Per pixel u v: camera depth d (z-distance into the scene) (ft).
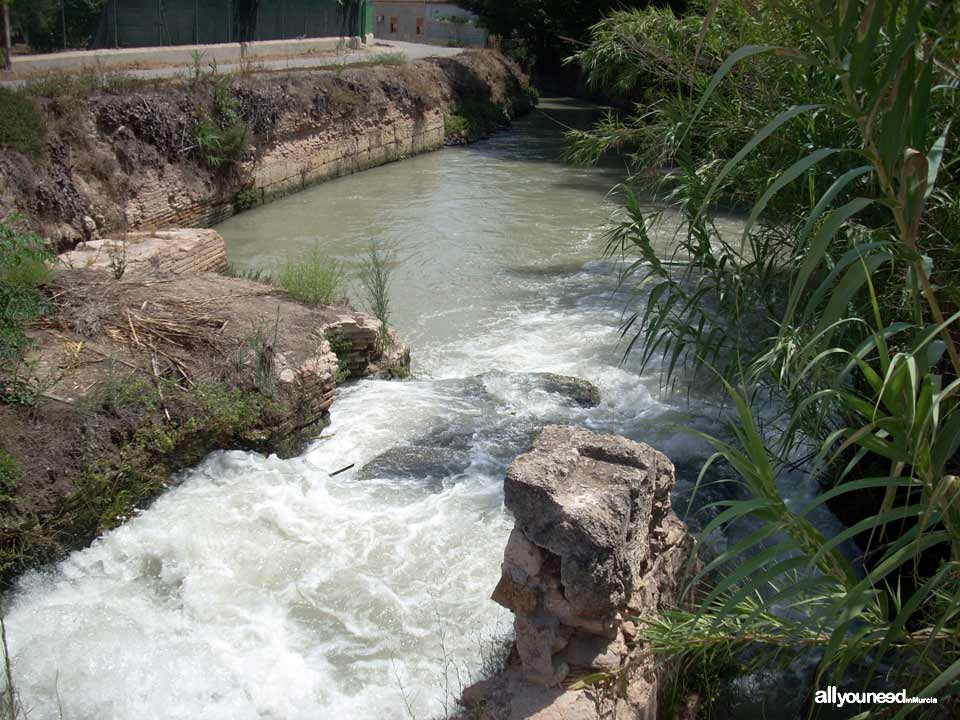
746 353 25.23
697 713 16.06
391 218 67.15
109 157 53.93
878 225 21.04
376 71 95.45
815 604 13.74
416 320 43.86
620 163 93.56
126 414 25.11
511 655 14.92
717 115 26.37
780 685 17.31
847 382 21.16
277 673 18.33
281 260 54.03
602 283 50.60
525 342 40.83
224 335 29.91
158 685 17.97
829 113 21.54
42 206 47.55
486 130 113.09
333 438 29.58
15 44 68.54
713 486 26.16
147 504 24.86
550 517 13.35
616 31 28.32
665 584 16.02
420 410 31.76
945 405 13.67
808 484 25.72
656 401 33.27
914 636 12.64
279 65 92.32
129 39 80.59
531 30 137.90
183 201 60.49
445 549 22.82
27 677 18.06
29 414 24.03
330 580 21.58
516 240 60.64
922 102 9.29
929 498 10.18
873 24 8.89
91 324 28.89
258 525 23.93
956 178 19.95
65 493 22.74
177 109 61.41
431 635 19.44
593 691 13.37
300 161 76.79
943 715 12.79
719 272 25.40
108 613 20.43
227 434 27.22
